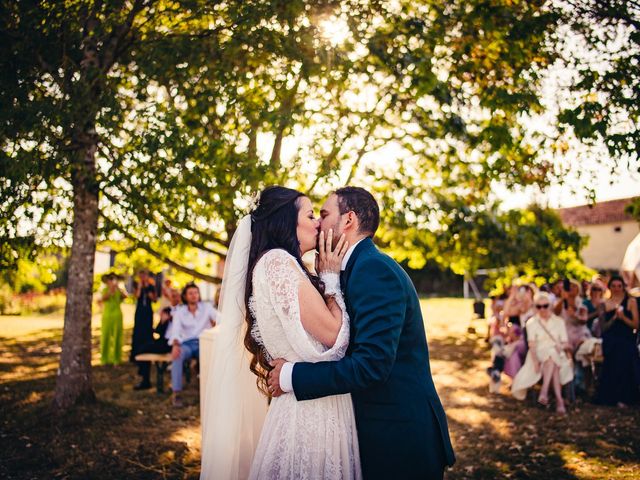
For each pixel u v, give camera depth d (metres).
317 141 5.08
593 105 3.64
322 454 1.92
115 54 5.04
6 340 11.53
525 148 4.93
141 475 3.83
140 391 6.66
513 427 5.07
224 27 4.55
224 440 2.22
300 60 4.43
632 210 4.11
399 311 1.89
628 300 5.94
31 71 4.70
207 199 4.49
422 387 2.00
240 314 2.27
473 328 12.52
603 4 3.62
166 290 7.46
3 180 4.22
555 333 5.87
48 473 3.84
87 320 5.38
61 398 5.24
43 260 5.72
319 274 2.08
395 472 1.92
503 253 7.89
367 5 4.60
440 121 5.93
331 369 1.80
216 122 4.84
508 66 4.47
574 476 3.79
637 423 5.08
